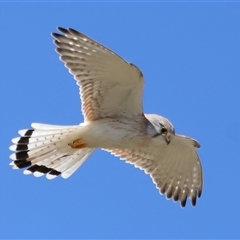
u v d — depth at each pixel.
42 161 17.22
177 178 18.95
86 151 17.42
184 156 18.47
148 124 17.09
